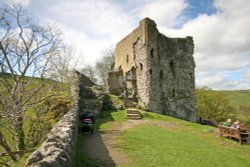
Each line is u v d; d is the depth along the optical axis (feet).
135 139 56.44
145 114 95.14
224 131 68.28
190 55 131.54
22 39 63.93
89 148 47.52
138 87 121.60
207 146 55.67
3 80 57.21
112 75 133.28
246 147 59.31
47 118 63.82
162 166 39.63
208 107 197.26
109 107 98.78
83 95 97.45
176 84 125.08
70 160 27.27
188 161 43.29
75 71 108.47
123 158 42.29
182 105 124.98
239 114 246.68
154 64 119.44
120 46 147.33
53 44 71.10
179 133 68.44
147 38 119.03
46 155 20.98
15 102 49.75
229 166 43.27
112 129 68.23
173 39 128.47
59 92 71.56
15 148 51.75
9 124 51.11
